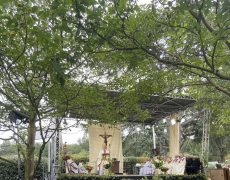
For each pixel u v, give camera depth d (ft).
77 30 14.70
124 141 87.92
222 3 14.26
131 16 17.07
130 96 23.80
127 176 44.09
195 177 45.85
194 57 19.30
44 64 15.94
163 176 44.29
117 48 16.53
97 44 16.12
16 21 15.05
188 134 81.30
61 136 45.11
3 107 21.54
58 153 43.39
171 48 19.77
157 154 54.13
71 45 16.25
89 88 21.35
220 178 45.37
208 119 48.57
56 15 14.39
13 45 16.07
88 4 14.06
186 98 43.96
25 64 16.84
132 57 17.48
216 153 92.32
